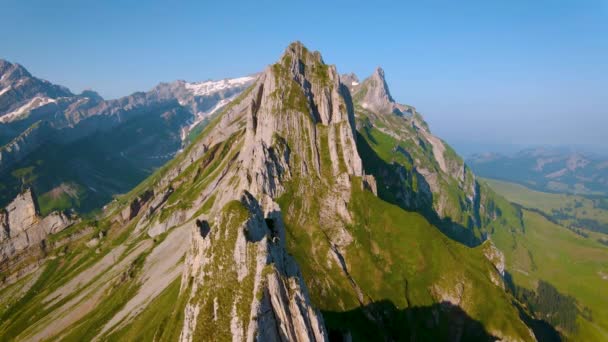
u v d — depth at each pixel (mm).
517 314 177625
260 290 77250
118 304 189625
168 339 103938
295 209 194375
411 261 188250
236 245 86938
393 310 167375
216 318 80438
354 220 197125
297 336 77250
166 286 175625
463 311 176125
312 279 160625
